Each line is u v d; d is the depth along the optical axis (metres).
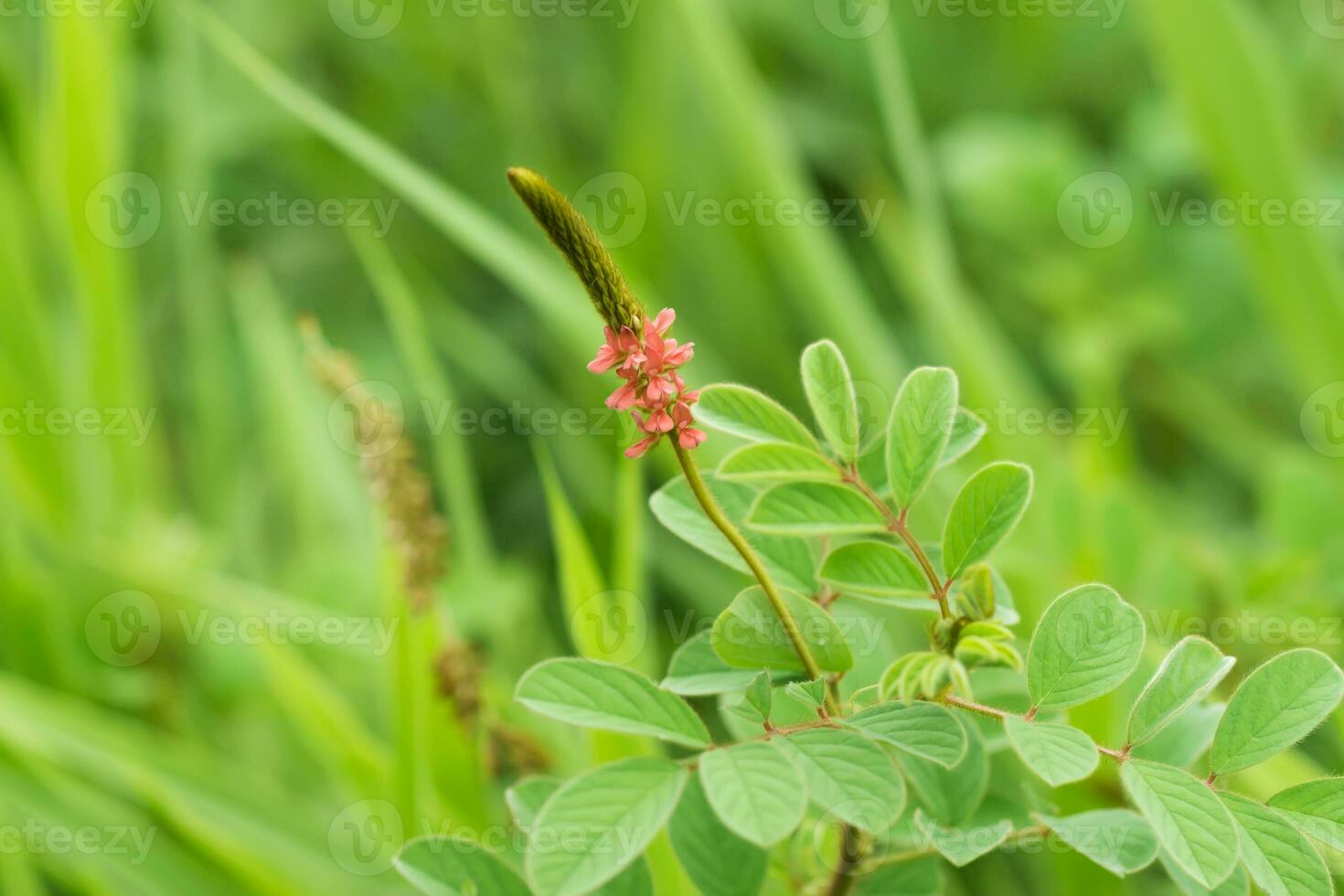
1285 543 1.08
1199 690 0.69
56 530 1.24
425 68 1.79
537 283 1.15
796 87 1.90
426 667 0.90
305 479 1.37
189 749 1.19
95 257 1.21
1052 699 0.70
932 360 1.63
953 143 1.70
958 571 0.72
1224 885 0.72
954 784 0.74
